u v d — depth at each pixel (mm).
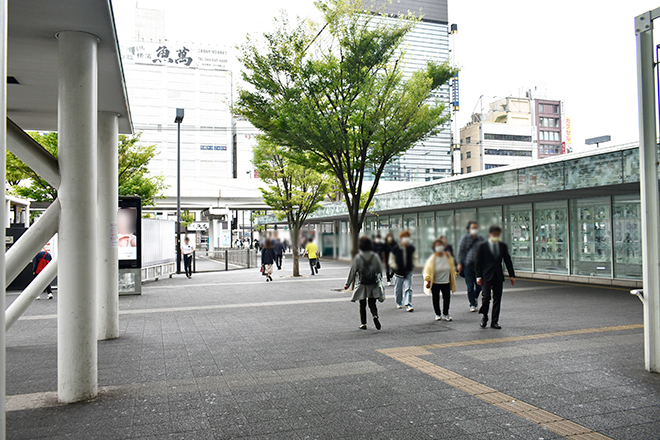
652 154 5246
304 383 5145
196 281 18656
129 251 13750
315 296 13242
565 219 16797
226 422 4070
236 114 13406
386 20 12938
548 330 7852
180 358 6324
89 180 4750
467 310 10266
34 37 4902
